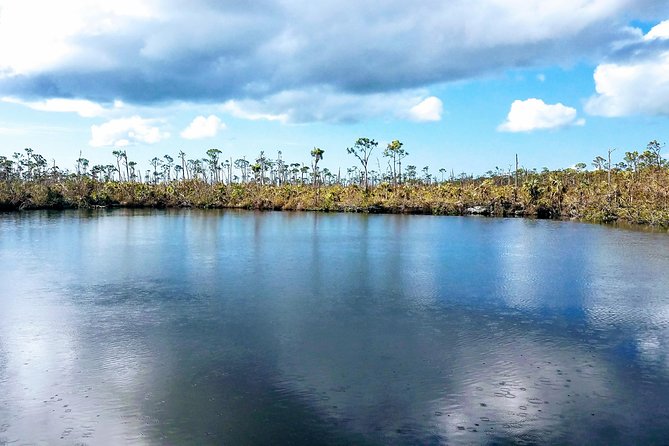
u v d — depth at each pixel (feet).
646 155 276.62
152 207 303.48
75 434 30.83
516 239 140.36
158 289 72.18
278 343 47.96
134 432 31.04
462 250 115.65
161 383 38.40
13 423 32.22
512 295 68.69
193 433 30.89
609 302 64.69
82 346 46.98
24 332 51.34
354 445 29.58
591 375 40.24
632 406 34.81
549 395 36.47
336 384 38.22
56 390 37.19
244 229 168.25
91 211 257.14
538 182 275.80
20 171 329.31
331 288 73.10
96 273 84.79
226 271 87.35
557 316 58.08
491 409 34.19
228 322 55.11
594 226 185.88
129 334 50.70
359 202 271.90
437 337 50.01
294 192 310.45
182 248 117.80
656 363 42.96
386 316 57.82
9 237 138.92
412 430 31.32
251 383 38.45
